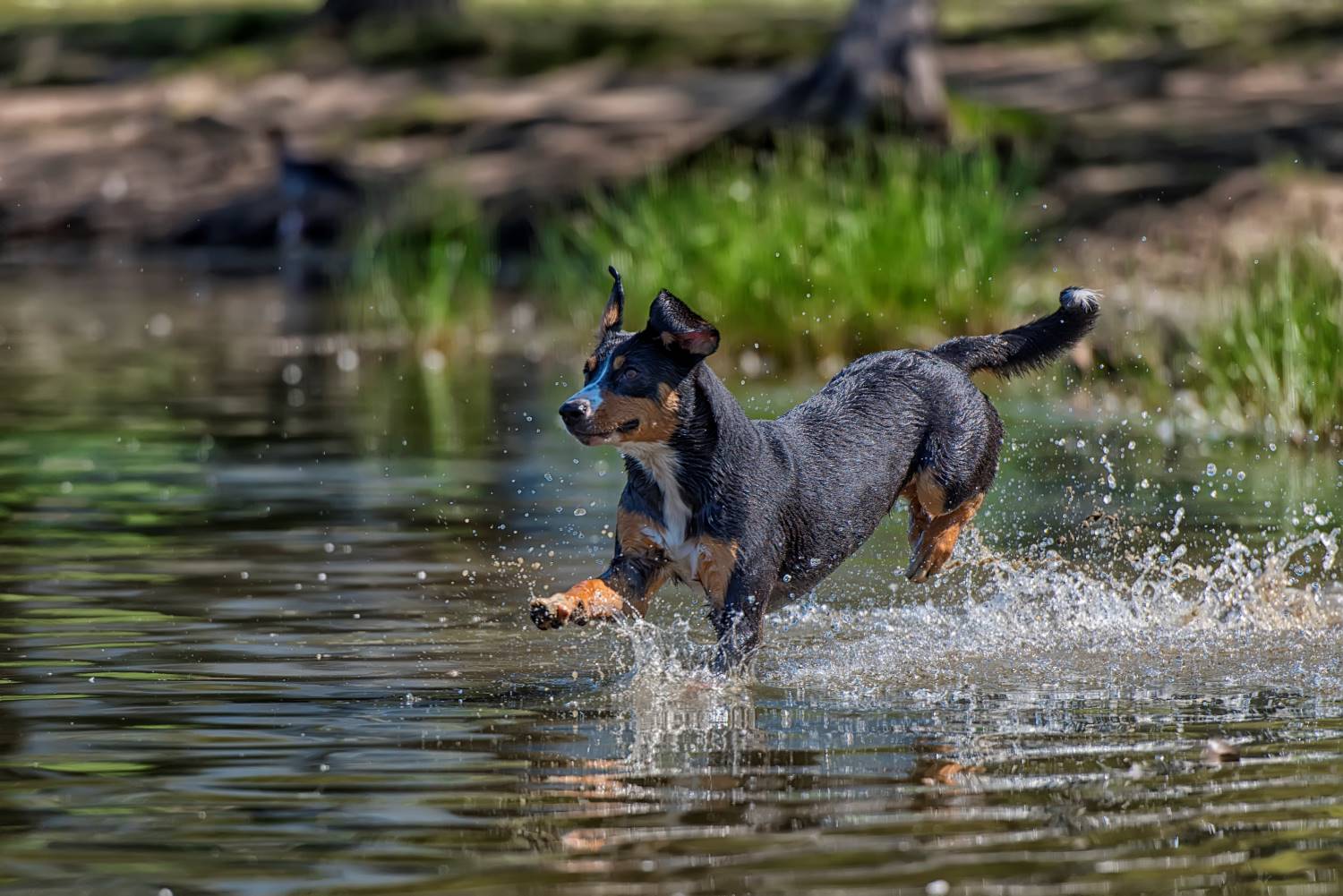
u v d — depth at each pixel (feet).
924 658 30.45
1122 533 39.96
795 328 67.56
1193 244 86.74
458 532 40.83
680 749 24.67
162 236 117.60
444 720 26.37
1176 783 22.72
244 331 83.25
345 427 56.95
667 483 29.76
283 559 37.91
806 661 30.35
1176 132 107.86
